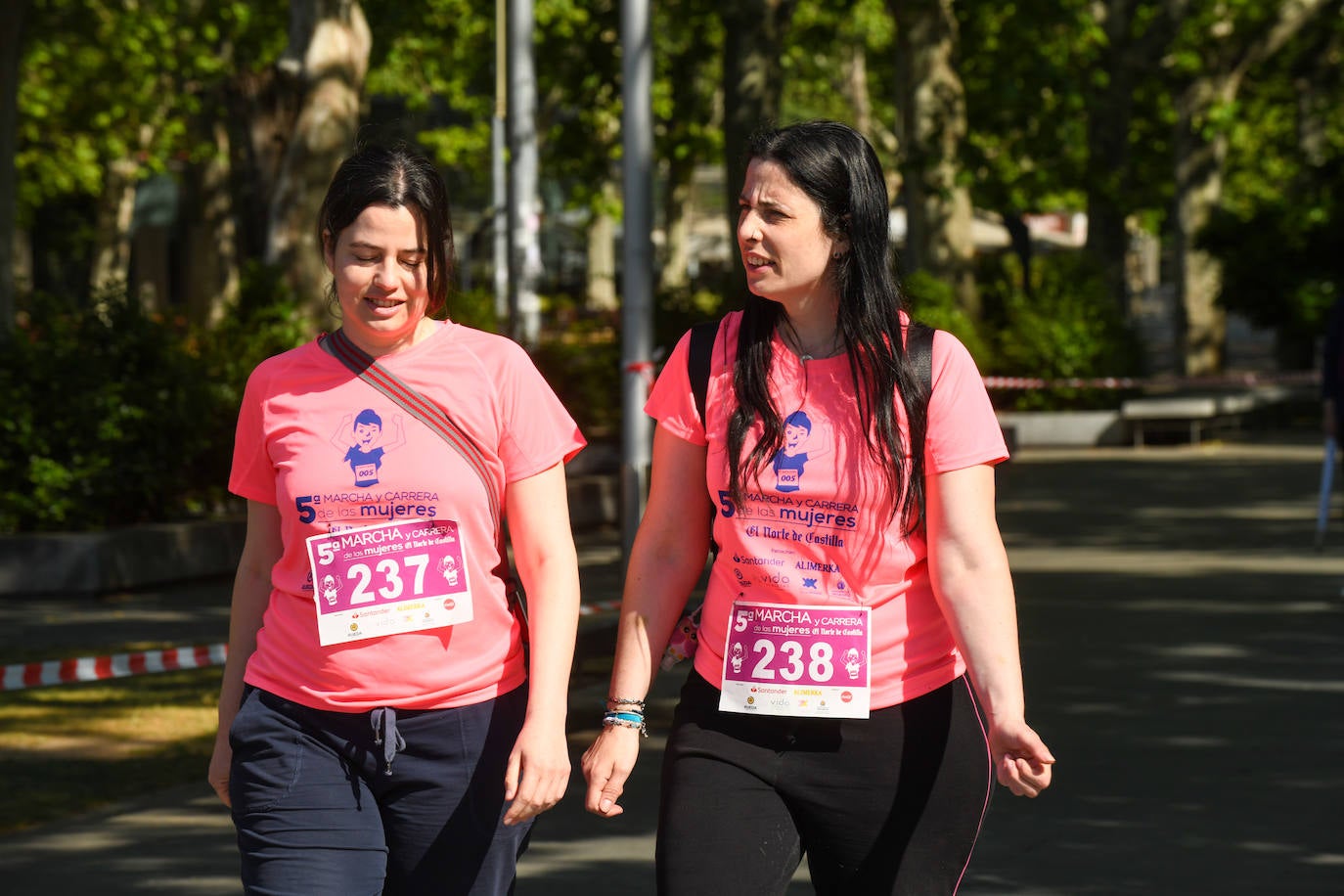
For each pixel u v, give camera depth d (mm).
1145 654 24203
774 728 8727
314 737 9031
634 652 9086
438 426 9078
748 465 8750
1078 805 16672
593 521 43312
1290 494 47219
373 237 8867
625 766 8984
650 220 28688
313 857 8898
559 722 8969
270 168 54594
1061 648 24859
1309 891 14078
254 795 9023
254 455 9312
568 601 9180
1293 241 74875
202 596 32875
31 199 103938
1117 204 84688
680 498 9156
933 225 67312
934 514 8734
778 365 8859
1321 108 100062
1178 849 15227
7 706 22391
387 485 9016
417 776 9000
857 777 8695
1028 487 50438
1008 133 67062
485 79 85375
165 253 128625
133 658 21391
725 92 58500
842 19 75312
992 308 71125
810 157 8695
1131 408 65250
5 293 41000
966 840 8820
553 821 16641
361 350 9164
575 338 54562
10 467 33750
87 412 33844
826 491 8695
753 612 8828
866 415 8672
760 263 8773
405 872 9141
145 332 35406
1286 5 86750
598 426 51562
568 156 76125
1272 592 29875
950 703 8812
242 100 56156
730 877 8492
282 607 9172
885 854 8734
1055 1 64125
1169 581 31469
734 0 57594
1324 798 16781
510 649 9227
